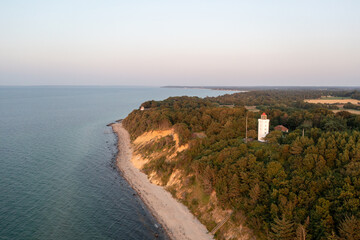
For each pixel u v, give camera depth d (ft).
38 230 157.48
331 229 121.08
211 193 181.98
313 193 137.59
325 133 198.39
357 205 121.90
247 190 160.97
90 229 162.50
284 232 126.82
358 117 256.52
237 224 153.38
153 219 179.01
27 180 226.17
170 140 278.87
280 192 143.43
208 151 214.90
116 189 220.43
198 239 155.84
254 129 252.62
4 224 160.66
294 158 164.86
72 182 228.43
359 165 138.41
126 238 156.66
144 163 271.28
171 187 214.28
